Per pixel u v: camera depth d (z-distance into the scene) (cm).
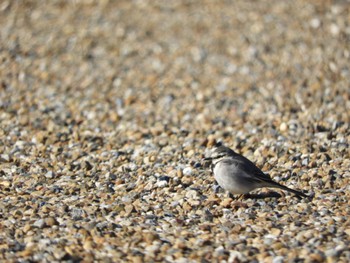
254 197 1209
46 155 1501
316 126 1606
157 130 1678
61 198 1223
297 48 2370
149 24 2645
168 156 1464
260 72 2230
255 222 1095
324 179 1269
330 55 2280
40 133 1644
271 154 1438
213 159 1200
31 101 1975
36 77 2217
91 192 1262
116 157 1476
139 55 2416
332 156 1402
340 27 2473
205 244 1003
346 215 1106
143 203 1195
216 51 2414
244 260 948
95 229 1051
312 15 2589
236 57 2361
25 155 1501
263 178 1162
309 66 2220
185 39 2517
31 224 1078
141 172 1359
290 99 1955
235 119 1800
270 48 2397
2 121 1769
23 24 2648
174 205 1184
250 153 1470
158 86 2159
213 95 2064
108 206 1172
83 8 2792
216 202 1186
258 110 1877
